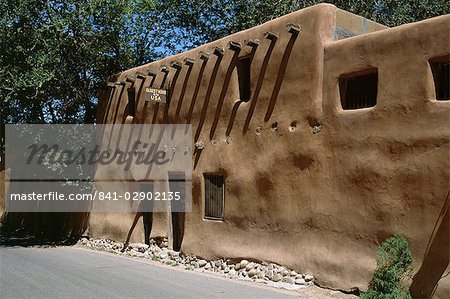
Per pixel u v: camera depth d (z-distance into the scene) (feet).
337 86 30.73
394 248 26.20
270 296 29.22
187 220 41.63
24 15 53.83
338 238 29.76
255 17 62.49
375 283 26.76
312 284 30.68
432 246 25.18
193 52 42.50
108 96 54.19
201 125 40.86
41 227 67.51
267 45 35.42
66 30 55.88
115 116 52.44
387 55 28.09
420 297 25.29
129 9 58.03
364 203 28.53
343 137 29.94
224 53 39.22
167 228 44.19
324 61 31.65
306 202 31.76
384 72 28.17
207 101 40.42
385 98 27.96
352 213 29.09
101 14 57.67
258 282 33.58
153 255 44.88
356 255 28.66
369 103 29.71
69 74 58.34
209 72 40.55
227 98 38.52
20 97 57.93
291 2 60.49
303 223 31.83
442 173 25.09
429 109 25.91
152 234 45.73
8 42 54.24
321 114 31.40
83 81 60.49
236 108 37.63
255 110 35.88
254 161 35.60
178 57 44.11
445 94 26.30
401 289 26.00
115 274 36.99
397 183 26.99
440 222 24.98
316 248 30.86
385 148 27.71
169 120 44.45
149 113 47.26
